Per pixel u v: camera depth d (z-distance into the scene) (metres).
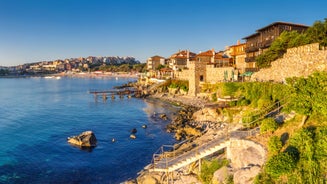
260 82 52.09
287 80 34.56
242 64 98.44
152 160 43.97
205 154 30.88
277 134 28.09
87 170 41.12
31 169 41.56
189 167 33.88
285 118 31.30
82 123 74.38
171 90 119.44
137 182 34.91
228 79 86.25
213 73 97.44
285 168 20.73
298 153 22.06
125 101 119.12
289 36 58.19
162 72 162.12
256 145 27.14
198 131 55.03
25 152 49.38
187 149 41.97
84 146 52.38
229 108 57.81
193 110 80.31
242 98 57.09
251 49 85.31
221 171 27.38
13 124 73.38
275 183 21.05
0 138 58.84
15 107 105.00
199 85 101.19
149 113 87.31
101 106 106.38
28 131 65.19
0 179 37.91
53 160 45.28
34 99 131.50
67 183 36.75
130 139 56.81
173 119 75.62
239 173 23.97
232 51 107.25
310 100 25.75
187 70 115.12
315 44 41.03
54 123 74.62
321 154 20.67
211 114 62.81
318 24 50.91
